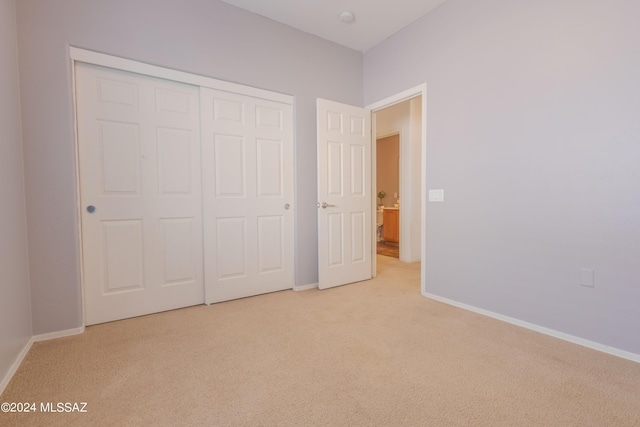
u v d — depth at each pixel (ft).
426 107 9.37
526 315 7.12
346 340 6.48
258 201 9.62
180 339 6.54
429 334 6.77
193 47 8.27
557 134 6.50
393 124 15.97
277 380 5.03
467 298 8.39
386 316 7.87
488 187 7.80
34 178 6.41
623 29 5.60
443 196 8.93
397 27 10.08
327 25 9.94
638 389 4.73
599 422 4.02
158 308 8.14
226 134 8.99
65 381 4.99
